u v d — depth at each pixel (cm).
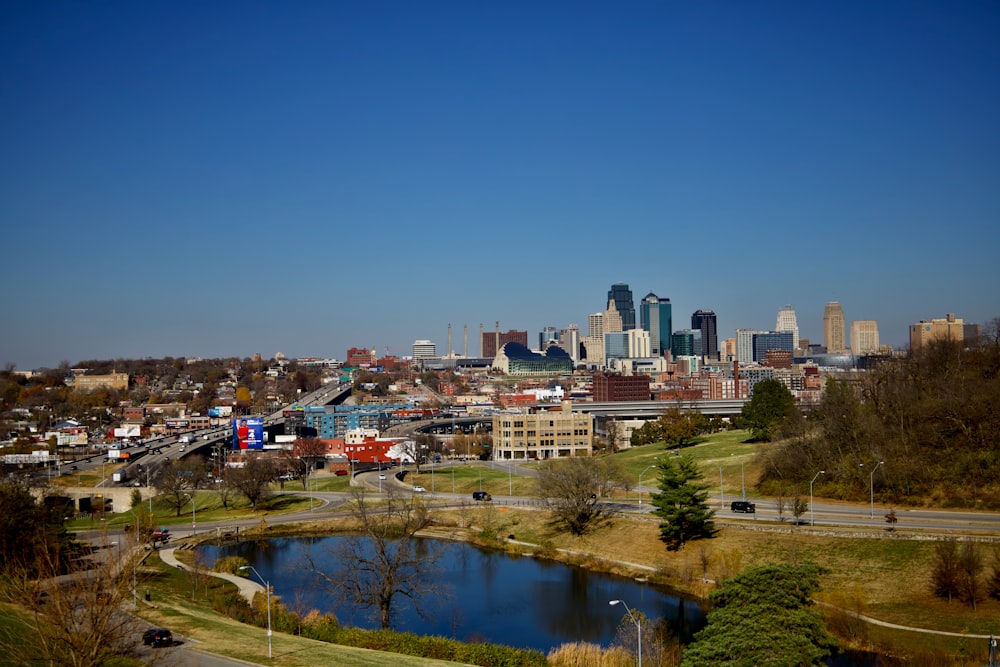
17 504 12469
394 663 8731
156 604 11412
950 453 16962
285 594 14050
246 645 9281
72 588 7375
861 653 10131
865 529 13912
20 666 7069
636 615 10669
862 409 19162
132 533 11156
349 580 12812
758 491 19150
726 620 8488
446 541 18650
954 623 10838
